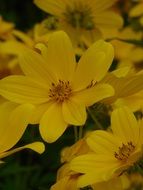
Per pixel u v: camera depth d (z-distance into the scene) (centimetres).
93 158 22
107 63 23
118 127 22
